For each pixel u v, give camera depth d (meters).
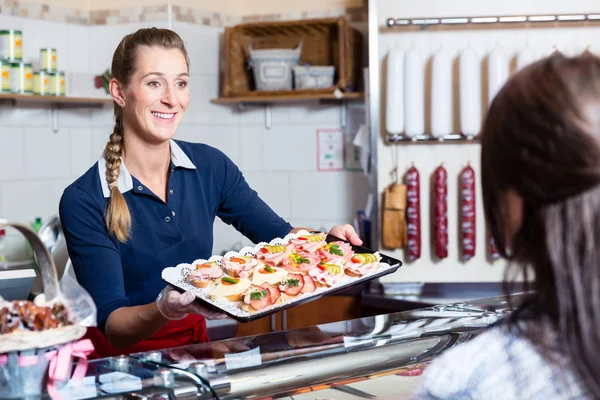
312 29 3.98
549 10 3.33
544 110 0.69
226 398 1.11
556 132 0.68
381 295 3.34
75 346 1.19
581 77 0.69
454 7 3.38
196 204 2.11
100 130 4.09
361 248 2.00
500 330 0.79
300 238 2.03
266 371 1.17
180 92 1.98
